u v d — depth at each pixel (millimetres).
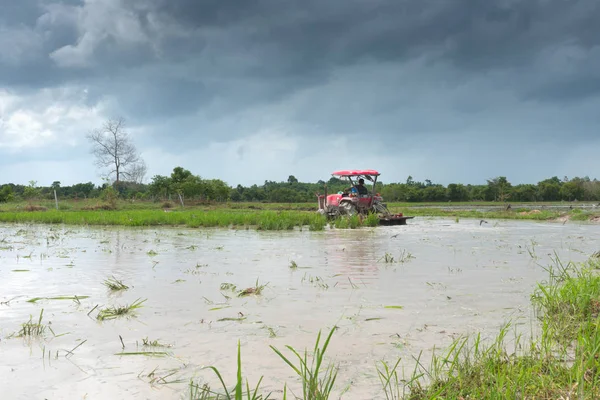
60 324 3697
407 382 2539
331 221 16141
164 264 6816
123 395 2422
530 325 3539
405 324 3613
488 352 2793
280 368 2758
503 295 4594
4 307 4270
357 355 2969
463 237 10961
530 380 2430
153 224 16312
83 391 2473
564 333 3248
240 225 15711
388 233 12281
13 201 38656
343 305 4223
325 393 2266
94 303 4402
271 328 3514
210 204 41969
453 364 2566
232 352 3027
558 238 10609
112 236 11789
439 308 4090
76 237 11562
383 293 4715
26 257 7660
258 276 5754
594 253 7734
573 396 2236
